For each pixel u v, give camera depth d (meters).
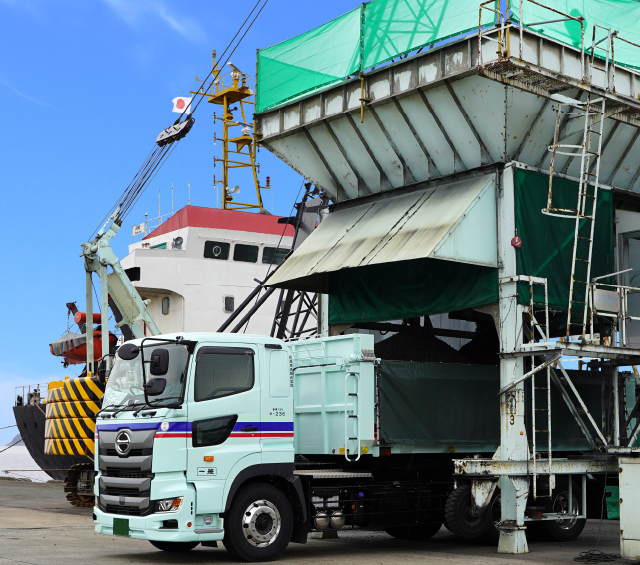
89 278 22.86
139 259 28.58
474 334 19.34
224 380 12.10
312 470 13.67
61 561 11.82
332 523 13.20
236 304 29.75
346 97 16.08
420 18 14.63
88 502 21.41
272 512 12.20
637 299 16.61
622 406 16.86
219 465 11.77
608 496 15.81
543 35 13.74
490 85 13.95
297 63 17.03
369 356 13.84
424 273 15.88
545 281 14.18
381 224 15.98
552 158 13.87
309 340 14.77
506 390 13.93
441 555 13.24
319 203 24.59
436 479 15.01
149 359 12.23
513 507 13.81
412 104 15.14
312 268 16.28
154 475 11.39
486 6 13.62
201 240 29.48
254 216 30.83
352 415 13.54
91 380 19.78
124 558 12.38
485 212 14.52
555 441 15.74
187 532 11.34
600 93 14.18
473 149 14.98
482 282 14.66
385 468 14.41
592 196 14.30
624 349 14.05
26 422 31.72
